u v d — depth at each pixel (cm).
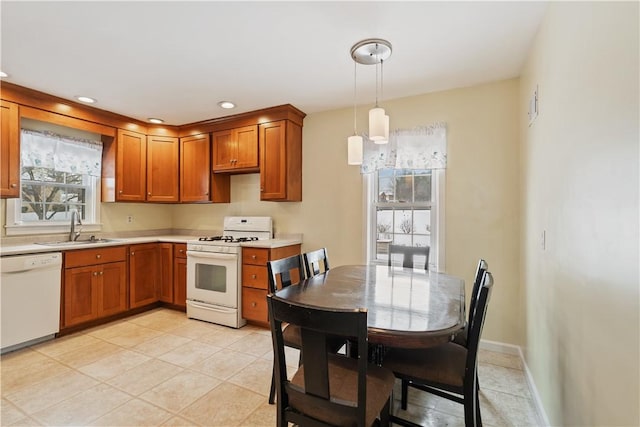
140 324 333
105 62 241
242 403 196
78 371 232
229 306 327
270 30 199
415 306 153
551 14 168
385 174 326
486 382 223
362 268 252
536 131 206
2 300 255
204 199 391
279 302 117
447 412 191
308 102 325
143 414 184
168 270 380
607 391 104
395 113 311
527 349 231
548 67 175
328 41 211
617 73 97
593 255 116
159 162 401
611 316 102
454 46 217
